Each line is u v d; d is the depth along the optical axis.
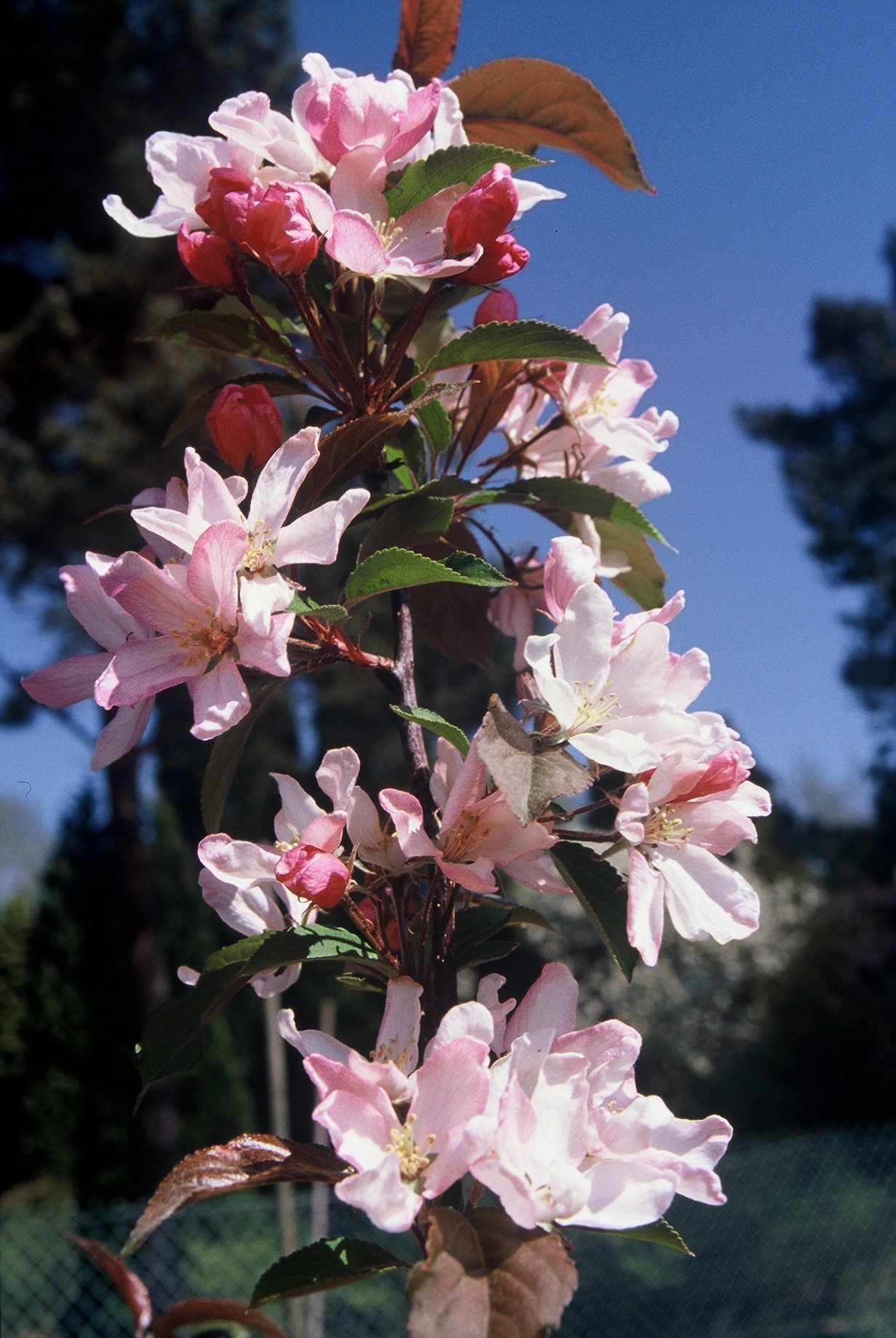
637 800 0.24
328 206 0.28
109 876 2.32
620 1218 0.22
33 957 2.25
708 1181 0.23
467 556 0.27
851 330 4.91
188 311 0.30
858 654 4.59
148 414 2.13
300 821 0.27
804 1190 1.81
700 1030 3.32
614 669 0.25
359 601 0.26
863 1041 2.82
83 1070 2.19
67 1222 1.50
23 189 2.32
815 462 4.77
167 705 2.20
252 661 0.23
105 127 2.33
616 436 0.32
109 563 0.27
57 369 2.24
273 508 0.24
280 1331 0.29
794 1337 1.64
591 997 3.35
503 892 0.28
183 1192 0.22
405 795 0.24
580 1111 0.22
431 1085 0.22
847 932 3.15
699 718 0.26
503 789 0.22
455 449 0.33
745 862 3.77
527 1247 0.20
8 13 2.29
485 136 0.34
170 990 2.41
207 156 0.30
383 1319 1.40
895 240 5.00
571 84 0.32
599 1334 1.58
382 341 0.33
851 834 4.13
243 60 2.49
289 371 0.31
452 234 0.28
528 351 0.28
